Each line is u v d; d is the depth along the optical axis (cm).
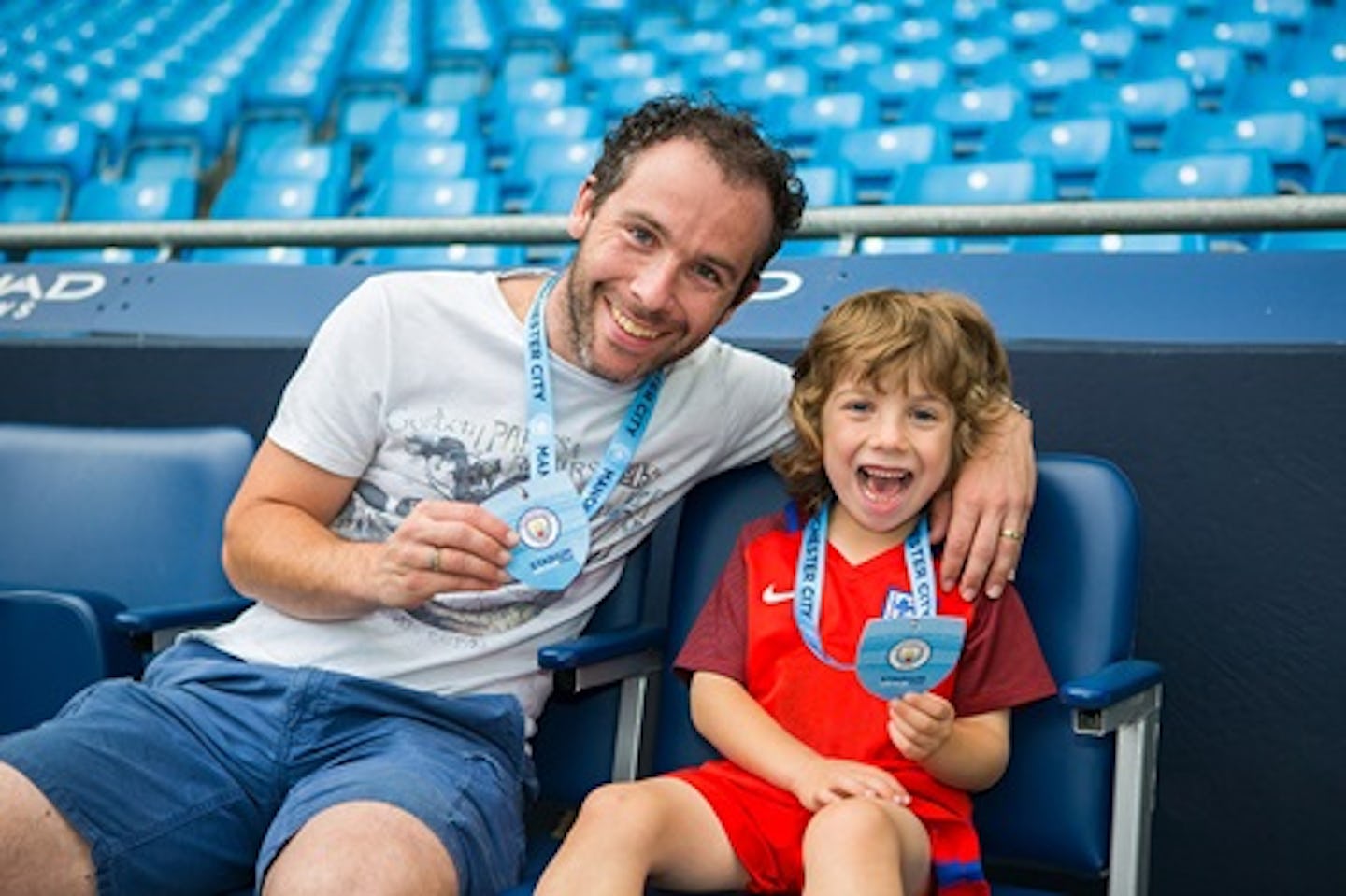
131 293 279
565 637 177
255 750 159
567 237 255
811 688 165
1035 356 216
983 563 165
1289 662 200
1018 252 229
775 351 227
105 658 188
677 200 159
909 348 165
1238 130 403
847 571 170
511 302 178
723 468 188
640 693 183
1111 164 371
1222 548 204
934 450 166
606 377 174
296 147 479
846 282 232
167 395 267
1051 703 169
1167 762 205
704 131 161
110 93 586
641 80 547
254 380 260
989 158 427
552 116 507
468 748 162
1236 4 537
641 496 179
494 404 173
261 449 176
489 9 623
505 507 166
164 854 150
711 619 173
